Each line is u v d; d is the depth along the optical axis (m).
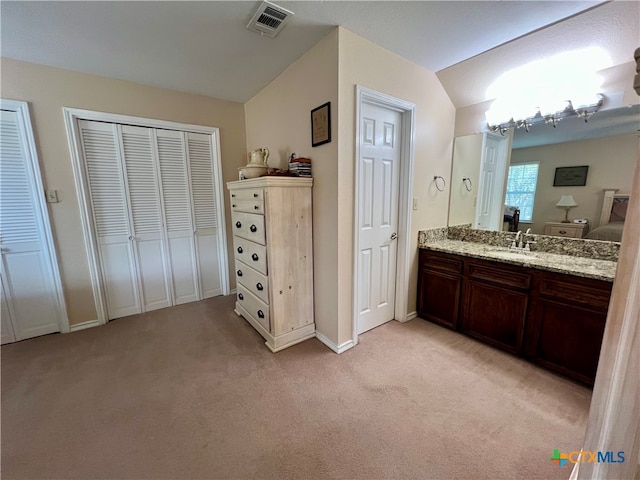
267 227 2.04
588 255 2.00
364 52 1.90
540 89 2.08
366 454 1.30
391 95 2.11
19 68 2.12
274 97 2.57
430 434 1.40
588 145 1.95
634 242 0.76
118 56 2.09
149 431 1.44
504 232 2.44
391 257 2.54
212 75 2.46
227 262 3.36
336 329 2.13
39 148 2.24
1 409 1.59
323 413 1.54
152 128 2.74
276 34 1.83
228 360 2.06
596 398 0.90
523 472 1.20
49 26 1.71
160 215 2.89
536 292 1.87
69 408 1.60
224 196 3.24
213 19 1.67
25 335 2.36
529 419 1.48
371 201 2.26
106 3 1.51
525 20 1.70
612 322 0.84
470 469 1.22
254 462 1.27
